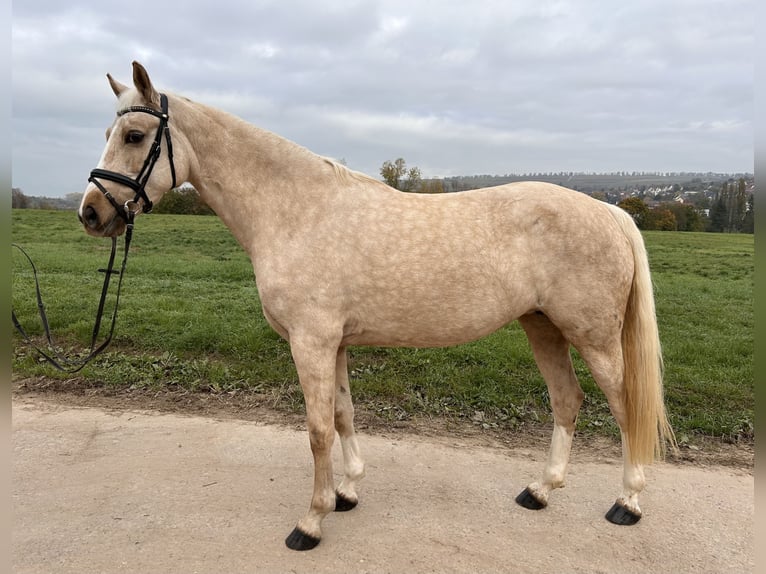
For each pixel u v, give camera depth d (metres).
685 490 3.05
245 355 5.18
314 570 2.26
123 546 2.39
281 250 2.48
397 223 2.49
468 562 2.33
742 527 2.67
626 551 2.45
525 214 2.56
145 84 2.41
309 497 2.89
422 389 4.50
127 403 4.26
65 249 13.69
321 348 2.43
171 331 5.79
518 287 2.54
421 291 2.45
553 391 2.92
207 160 2.60
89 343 5.55
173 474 3.11
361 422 3.96
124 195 2.42
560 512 2.79
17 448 3.41
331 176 2.58
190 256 13.31
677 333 6.45
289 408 4.19
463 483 3.07
